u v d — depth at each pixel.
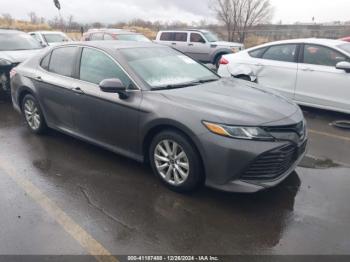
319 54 6.56
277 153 3.27
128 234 3.03
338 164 4.46
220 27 25.39
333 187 3.84
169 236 3.01
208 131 3.26
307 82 6.62
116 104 3.96
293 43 6.93
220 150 3.21
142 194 3.67
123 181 3.96
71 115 4.65
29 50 8.45
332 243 2.91
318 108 6.84
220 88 4.12
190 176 3.48
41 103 5.11
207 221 3.21
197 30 14.97
